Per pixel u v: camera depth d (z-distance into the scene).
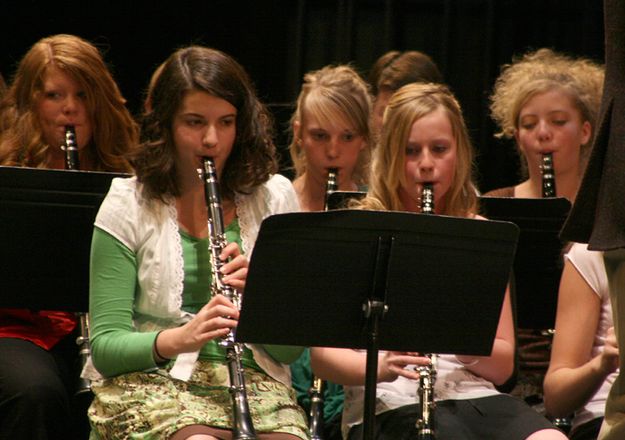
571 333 9.72
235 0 17.36
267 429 8.59
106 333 8.76
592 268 9.75
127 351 8.60
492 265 8.27
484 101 18.08
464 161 10.12
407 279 8.22
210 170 8.94
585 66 13.34
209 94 8.91
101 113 11.77
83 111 11.70
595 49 18.06
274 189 9.58
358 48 18.72
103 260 8.93
